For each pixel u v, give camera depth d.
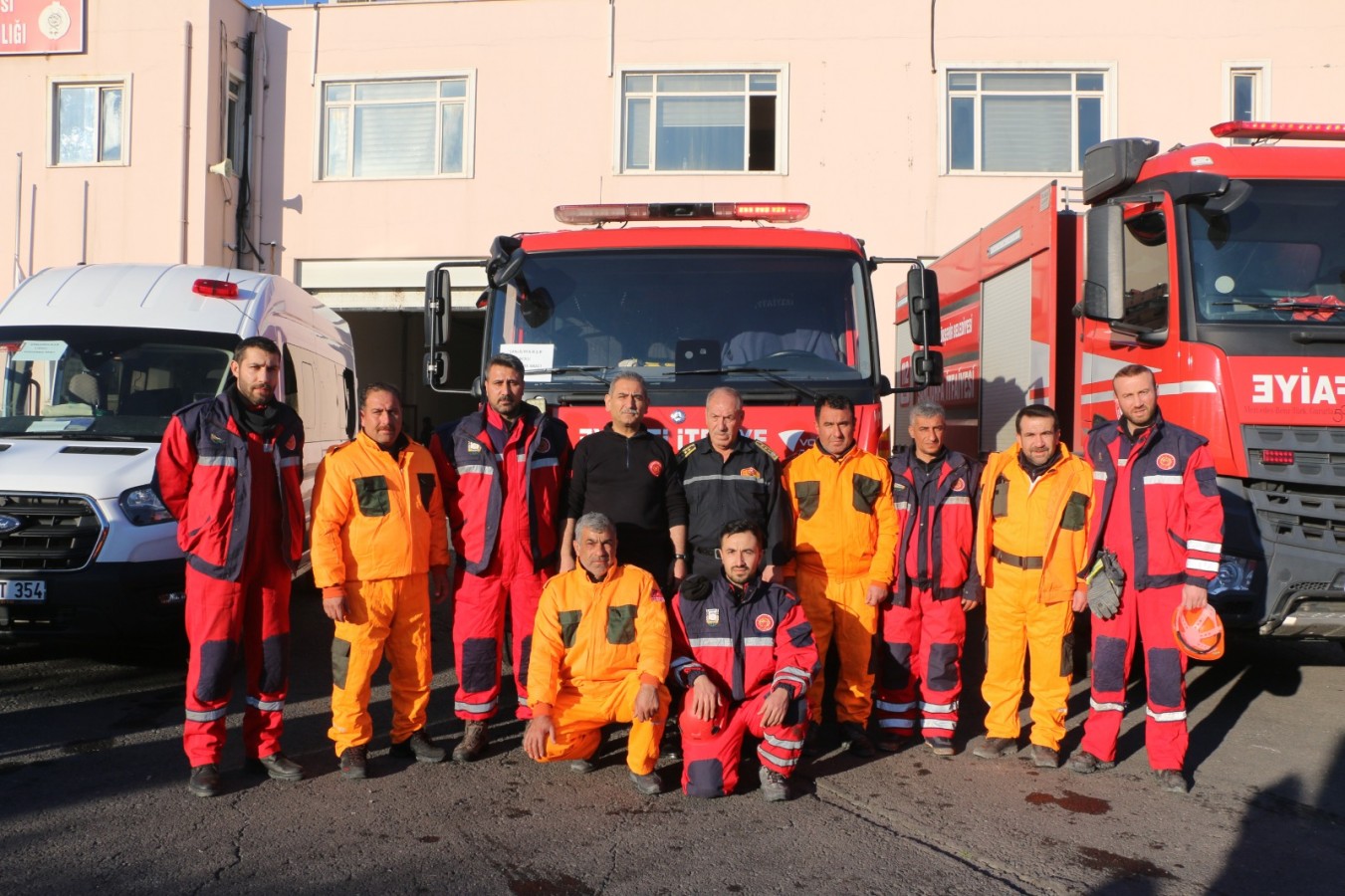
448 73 16.41
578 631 4.92
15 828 4.28
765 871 3.97
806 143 15.88
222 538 4.78
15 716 5.84
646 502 5.40
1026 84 15.73
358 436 5.15
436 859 4.04
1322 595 5.93
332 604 4.92
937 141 15.69
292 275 16.81
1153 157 6.73
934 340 6.27
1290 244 6.23
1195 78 15.46
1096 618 5.18
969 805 4.71
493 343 6.26
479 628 5.31
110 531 6.12
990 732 5.51
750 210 6.79
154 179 16.00
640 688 4.76
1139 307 6.61
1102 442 5.24
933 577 5.49
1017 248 7.91
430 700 6.45
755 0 15.93
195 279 7.98
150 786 4.80
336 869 3.93
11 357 7.28
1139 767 5.28
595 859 4.06
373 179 16.61
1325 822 4.52
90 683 6.54
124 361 7.31
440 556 5.34
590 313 6.22
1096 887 3.86
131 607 6.14
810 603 5.57
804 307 6.22
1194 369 6.06
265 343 4.90
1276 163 6.34
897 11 15.71
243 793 4.75
